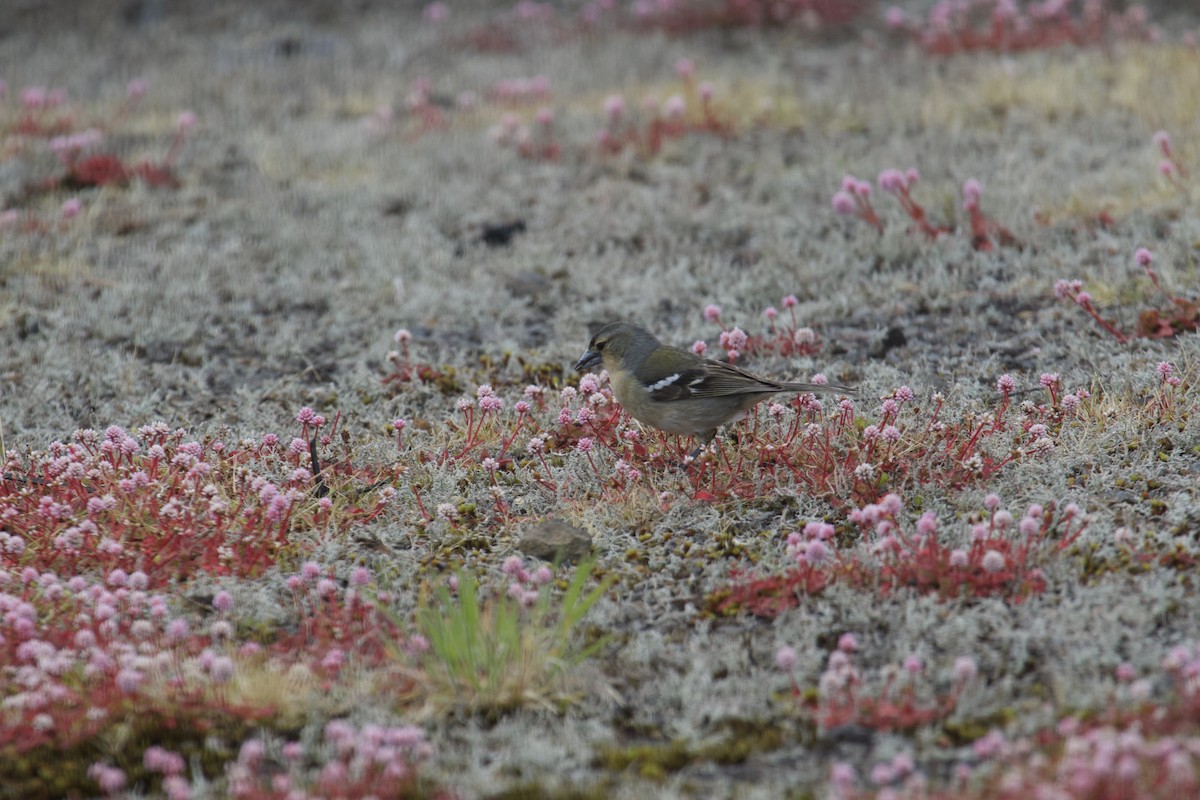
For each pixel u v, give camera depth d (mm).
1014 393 12453
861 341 14227
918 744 7770
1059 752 7387
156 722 8250
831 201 18125
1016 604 8977
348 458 11789
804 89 23016
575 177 19953
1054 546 9477
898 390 11273
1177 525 9797
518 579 9633
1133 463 10758
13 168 20203
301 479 10945
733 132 21094
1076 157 18516
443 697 8383
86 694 8398
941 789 7254
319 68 27000
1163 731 7426
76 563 10109
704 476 11172
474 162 20609
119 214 18859
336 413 13234
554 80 24922
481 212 18719
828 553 9570
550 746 7918
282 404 13539
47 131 22328
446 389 13633
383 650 8938
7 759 7969
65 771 7887
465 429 12406
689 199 18656
